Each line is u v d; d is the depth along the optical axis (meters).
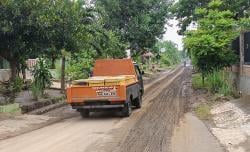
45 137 14.80
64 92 31.14
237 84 27.33
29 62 39.12
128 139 14.23
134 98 22.23
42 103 25.09
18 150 12.61
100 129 16.52
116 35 48.69
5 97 23.86
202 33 29.39
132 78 22.19
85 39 25.36
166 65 114.50
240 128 15.65
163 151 12.28
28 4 21.75
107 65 23.91
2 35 22.42
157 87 39.47
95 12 32.75
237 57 28.00
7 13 21.66
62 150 12.52
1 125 17.28
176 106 23.94
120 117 20.14
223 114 19.31
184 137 14.41
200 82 39.03
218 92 27.42
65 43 24.48
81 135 15.14
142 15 51.97
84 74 36.75
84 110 20.42
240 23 30.44
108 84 19.84
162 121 18.36
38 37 23.20
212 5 30.83
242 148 12.40
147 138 14.35
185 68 104.12
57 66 44.38
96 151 12.34
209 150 12.30
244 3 40.41
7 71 33.06
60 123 18.52
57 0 23.52
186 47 29.95
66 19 23.66
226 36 28.88
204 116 19.55
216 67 29.95
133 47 53.56
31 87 28.47
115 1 50.88
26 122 18.31
